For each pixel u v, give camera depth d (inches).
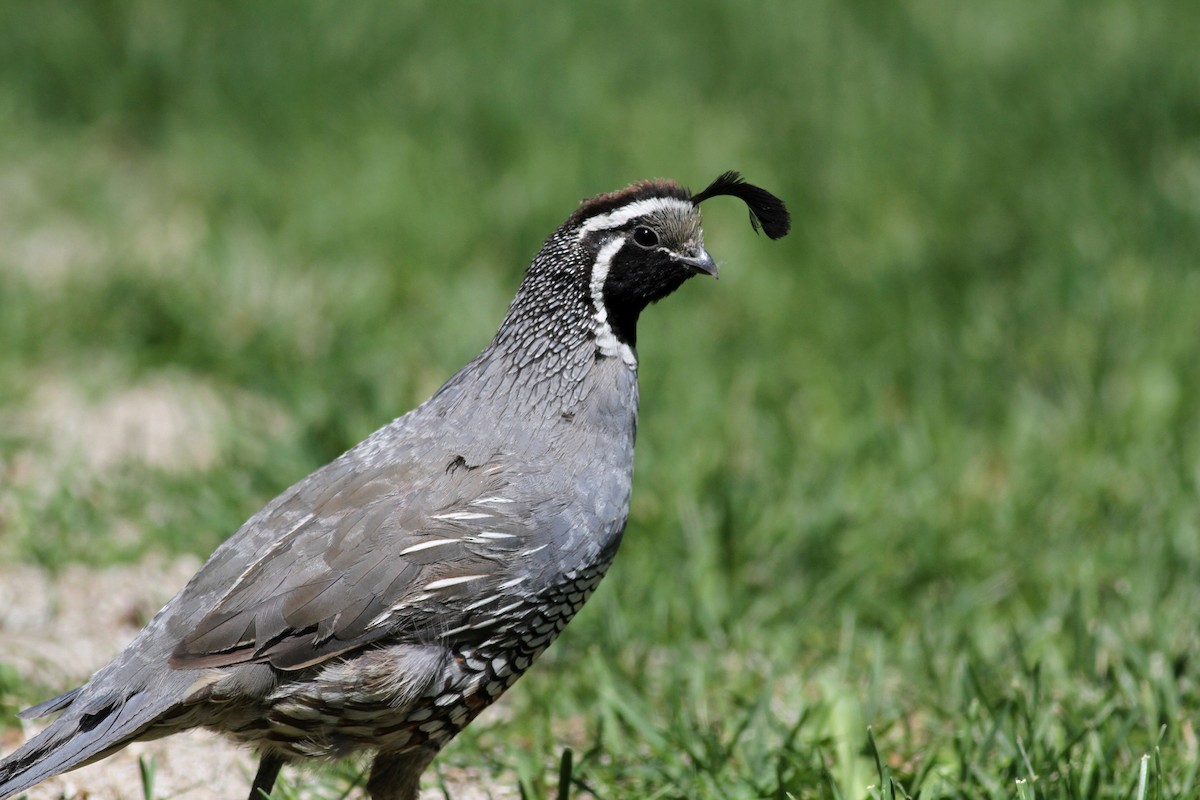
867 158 619.5
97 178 628.7
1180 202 570.6
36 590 358.3
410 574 254.8
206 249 539.5
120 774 294.0
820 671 343.0
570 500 266.8
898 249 550.0
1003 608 371.2
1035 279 527.5
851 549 385.4
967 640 342.6
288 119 662.5
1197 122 641.0
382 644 255.4
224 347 480.1
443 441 272.1
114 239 560.4
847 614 347.6
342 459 275.6
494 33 738.2
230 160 631.2
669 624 356.8
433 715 261.4
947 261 541.6
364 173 598.2
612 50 737.0
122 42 713.6
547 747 304.7
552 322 279.0
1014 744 284.7
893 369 483.5
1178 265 534.6
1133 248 546.3
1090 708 309.7
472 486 263.9
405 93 681.6
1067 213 568.7
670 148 620.1
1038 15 762.8
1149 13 759.1
